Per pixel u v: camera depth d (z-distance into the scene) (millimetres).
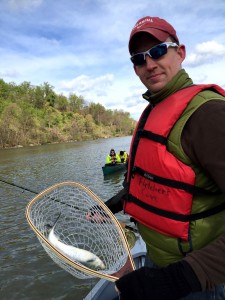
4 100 96188
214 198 1348
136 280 1163
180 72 1508
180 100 1378
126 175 1923
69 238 2117
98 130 109938
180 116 1361
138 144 1566
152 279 1134
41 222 2027
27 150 47969
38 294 5488
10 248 7434
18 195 13039
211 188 1331
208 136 1213
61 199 2189
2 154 41031
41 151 43344
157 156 1394
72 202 2195
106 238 2098
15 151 46781
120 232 1980
